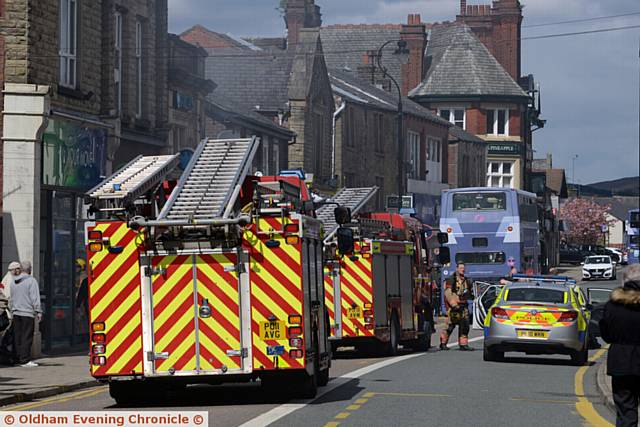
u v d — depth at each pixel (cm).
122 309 3778
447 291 7181
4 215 6181
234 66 13200
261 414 3534
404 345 7206
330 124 13688
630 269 2762
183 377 3759
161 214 3722
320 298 4266
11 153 6197
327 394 4188
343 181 14125
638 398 2809
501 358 6350
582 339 5947
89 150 7000
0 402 3972
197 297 3766
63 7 6838
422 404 3866
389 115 16100
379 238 6397
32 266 6162
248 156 3972
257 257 3772
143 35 8181
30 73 6269
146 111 8188
